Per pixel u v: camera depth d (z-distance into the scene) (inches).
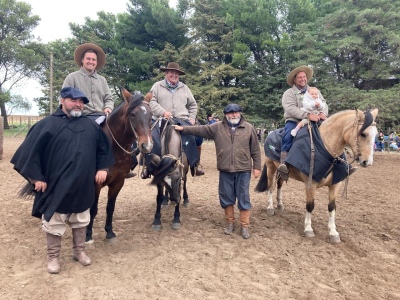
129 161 193.8
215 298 139.8
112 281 150.3
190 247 193.8
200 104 1169.4
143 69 1283.2
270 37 1294.3
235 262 176.2
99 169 160.9
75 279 150.9
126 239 203.9
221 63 1285.7
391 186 405.7
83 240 166.2
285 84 1251.8
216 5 1314.0
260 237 213.6
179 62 1253.7
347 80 1084.5
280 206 278.1
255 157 219.5
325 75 1101.7
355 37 1023.6
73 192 148.8
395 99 904.3
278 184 275.0
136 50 1254.3
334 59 1139.9
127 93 181.5
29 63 1558.8
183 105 242.5
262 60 1336.1
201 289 146.7
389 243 209.6
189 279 154.9
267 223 243.0
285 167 214.2
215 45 1257.4
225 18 1273.4
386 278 164.7
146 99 190.2
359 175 493.4
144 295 139.5
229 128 212.4
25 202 285.4
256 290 148.3
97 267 163.6
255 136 218.1
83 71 212.7
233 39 1256.8
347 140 195.5
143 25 1343.5
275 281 157.6
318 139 204.7
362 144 188.4
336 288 153.7
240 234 218.1
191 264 171.0
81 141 151.8
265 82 1235.2
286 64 1215.6
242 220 213.5
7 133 1398.9
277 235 217.9
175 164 190.1
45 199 149.1
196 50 1258.0
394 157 769.6
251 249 194.4
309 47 1115.3
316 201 314.3
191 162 219.0
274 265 175.2
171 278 154.8
